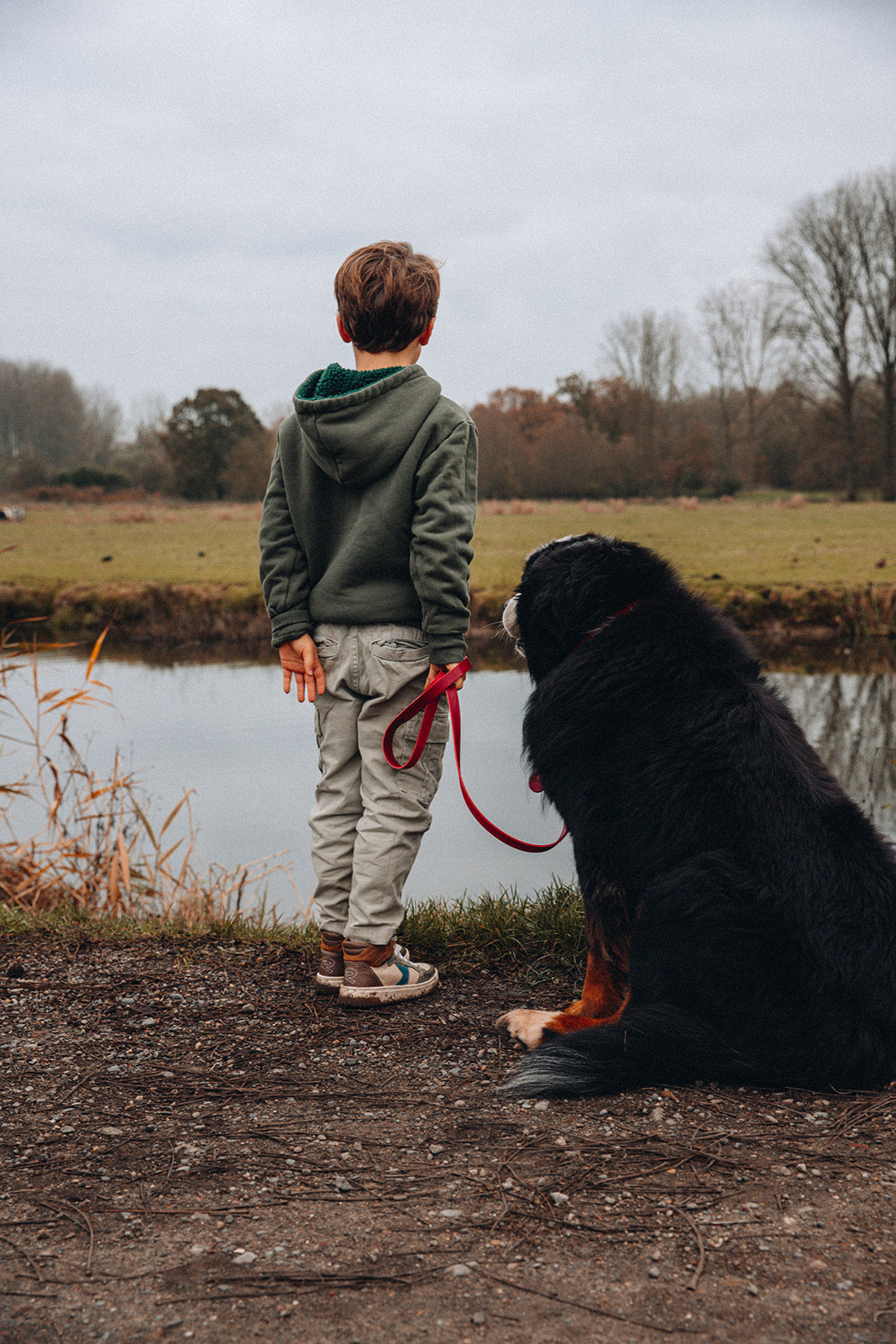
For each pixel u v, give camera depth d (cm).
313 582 259
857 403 4488
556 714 239
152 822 607
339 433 233
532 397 6781
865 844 221
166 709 965
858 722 862
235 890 484
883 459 4428
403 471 238
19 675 752
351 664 250
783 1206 164
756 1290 141
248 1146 187
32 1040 243
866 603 1416
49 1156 184
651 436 5216
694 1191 169
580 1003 247
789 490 5391
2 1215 164
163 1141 190
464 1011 263
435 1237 155
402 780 255
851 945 209
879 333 4238
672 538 2561
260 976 293
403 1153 184
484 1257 150
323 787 268
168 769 735
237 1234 157
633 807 228
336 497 250
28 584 1794
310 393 248
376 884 256
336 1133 192
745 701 229
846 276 4197
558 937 311
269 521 258
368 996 261
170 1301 140
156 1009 265
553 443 5219
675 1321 134
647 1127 194
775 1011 210
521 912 333
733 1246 152
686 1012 215
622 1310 137
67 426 8419
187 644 1459
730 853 215
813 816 219
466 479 241
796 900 210
